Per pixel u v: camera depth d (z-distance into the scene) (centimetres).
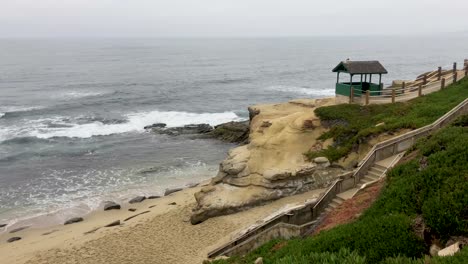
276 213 1927
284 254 1333
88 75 11350
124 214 2870
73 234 2545
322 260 966
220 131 5028
